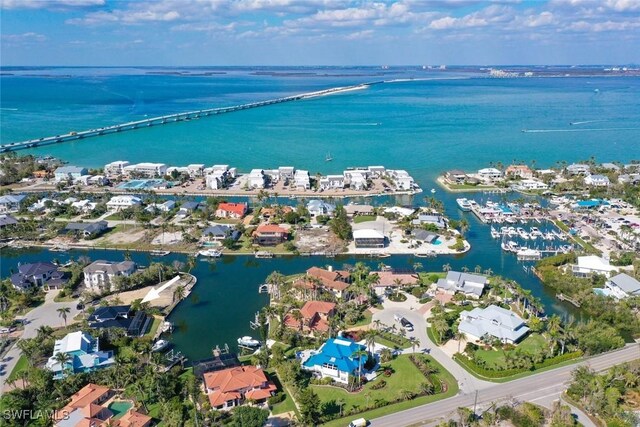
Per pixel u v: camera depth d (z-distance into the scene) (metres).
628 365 114.88
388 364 119.69
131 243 198.38
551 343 123.75
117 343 127.31
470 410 101.19
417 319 141.00
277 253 189.00
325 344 120.88
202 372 112.38
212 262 183.50
